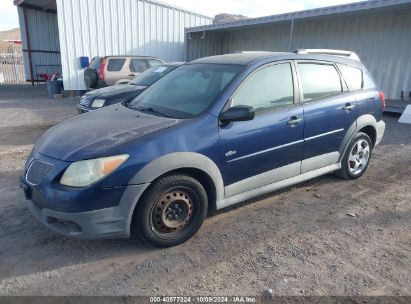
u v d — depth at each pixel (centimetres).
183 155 310
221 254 317
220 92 352
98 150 291
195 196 330
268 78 384
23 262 300
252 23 1400
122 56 1133
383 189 475
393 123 948
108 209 288
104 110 408
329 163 459
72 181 284
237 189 362
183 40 1758
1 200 418
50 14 2331
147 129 318
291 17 1234
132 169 289
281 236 350
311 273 291
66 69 1402
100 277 283
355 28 1183
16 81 2566
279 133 379
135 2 1533
